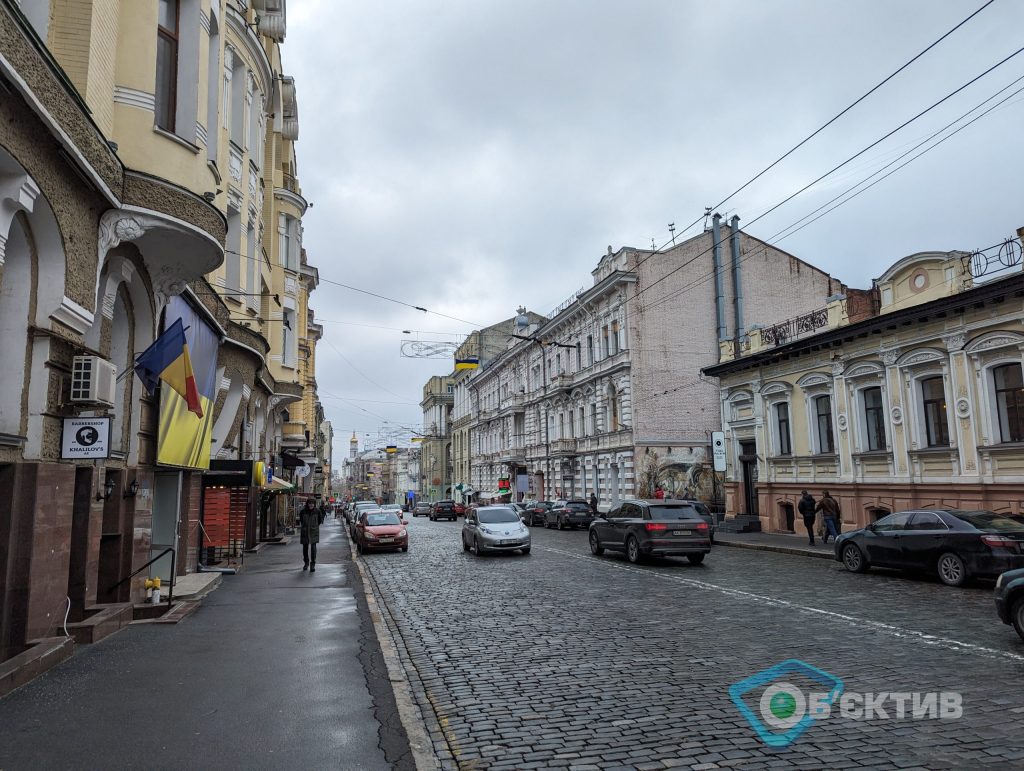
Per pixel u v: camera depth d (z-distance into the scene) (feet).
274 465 96.02
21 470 23.54
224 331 50.55
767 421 87.71
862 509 72.33
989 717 19.08
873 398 72.23
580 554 70.49
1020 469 56.34
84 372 26.05
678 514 60.39
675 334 121.08
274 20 65.21
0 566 23.11
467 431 241.35
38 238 24.41
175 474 48.52
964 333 60.49
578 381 140.05
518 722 19.92
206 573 51.49
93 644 28.22
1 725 18.56
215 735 18.12
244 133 57.16
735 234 123.54
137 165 30.76
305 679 23.56
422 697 22.58
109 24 29.55
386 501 381.60
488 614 37.37
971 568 42.42
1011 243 56.03
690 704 20.93
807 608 36.50
